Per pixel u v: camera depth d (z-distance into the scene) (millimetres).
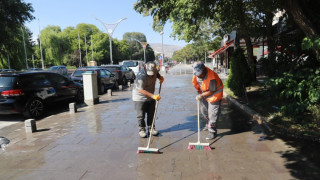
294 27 6578
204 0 6633
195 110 7484
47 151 4324
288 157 3789
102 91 12547
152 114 5051
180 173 3359
